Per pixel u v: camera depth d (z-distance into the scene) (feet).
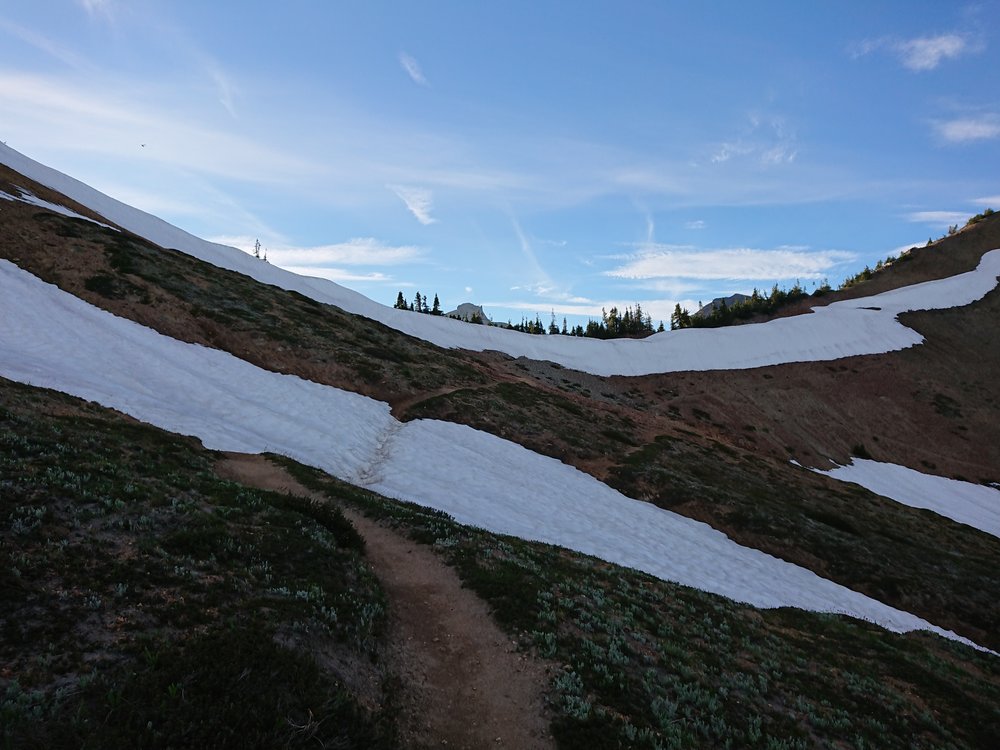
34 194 198.29
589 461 153.99
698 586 91.71
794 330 390.83
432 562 57.47
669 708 36.55
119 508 42.42
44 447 50.62
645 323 633.61
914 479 249.75
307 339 173.58
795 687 48.85
